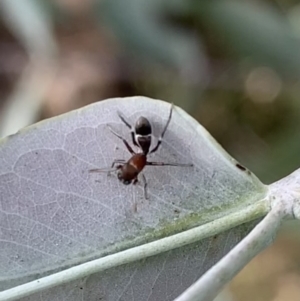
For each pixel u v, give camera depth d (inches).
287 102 5.1
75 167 2.3
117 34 4.7
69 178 2.3
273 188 2.2
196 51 4.8
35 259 2.3
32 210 2.3
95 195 2.3
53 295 2.2
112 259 2.2
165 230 2.3
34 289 2.2
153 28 4.7
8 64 5.4
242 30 4.6
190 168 2.3
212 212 2.3
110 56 5.4
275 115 5.1
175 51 4.7
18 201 2.3
